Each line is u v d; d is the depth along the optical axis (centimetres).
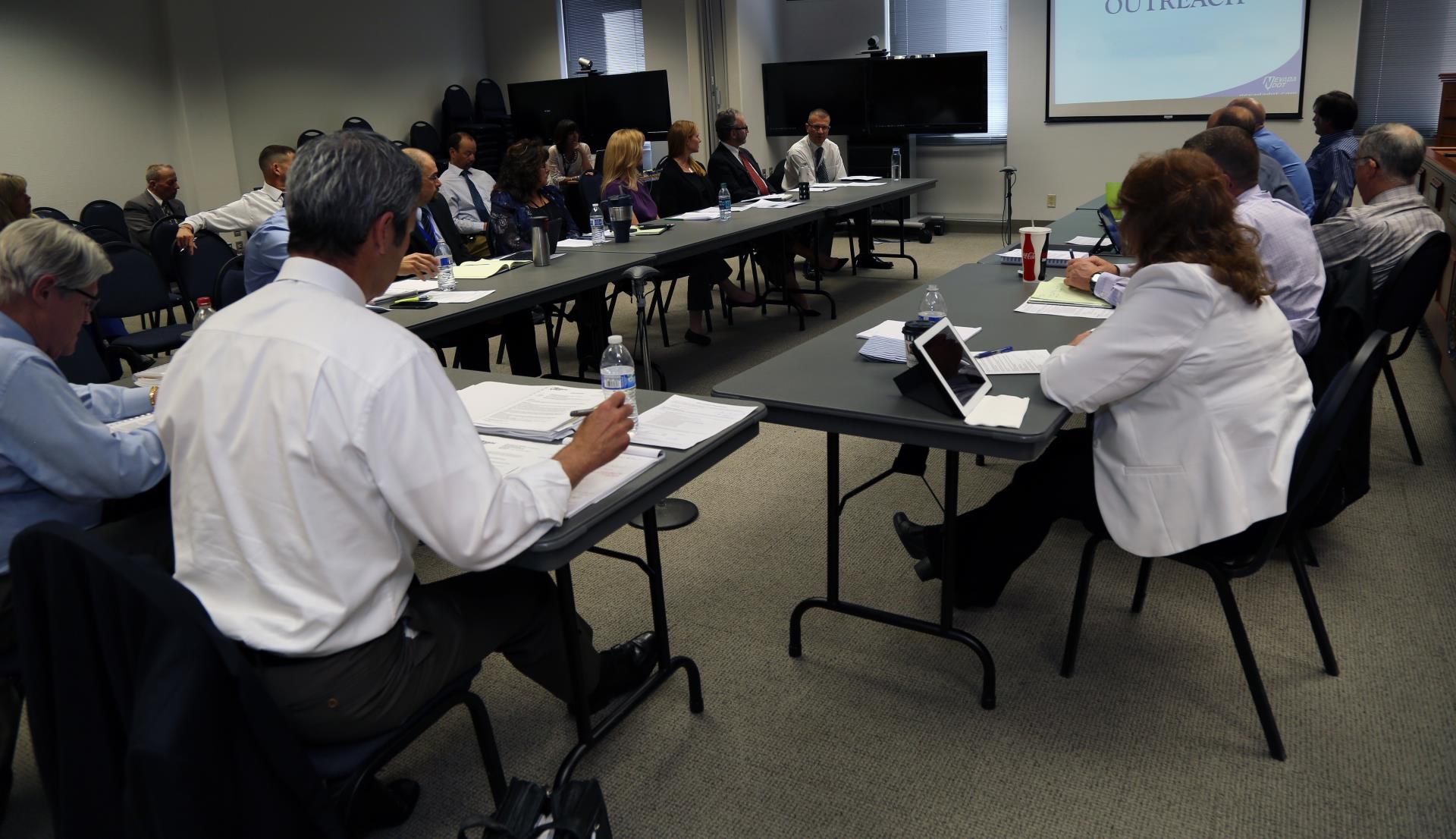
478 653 153
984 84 795
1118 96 779
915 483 329
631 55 966
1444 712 197
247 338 128
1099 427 195
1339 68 699
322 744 136
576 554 144
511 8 1019
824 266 696
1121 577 258
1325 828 168
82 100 734
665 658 202
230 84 823
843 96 851
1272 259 258
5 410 153
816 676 221
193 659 105
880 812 178
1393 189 315
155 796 103
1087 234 397
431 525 128
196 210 812
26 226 164
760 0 894
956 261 746
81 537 110
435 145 948
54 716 120
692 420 181
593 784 140
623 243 437
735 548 286
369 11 919
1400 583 247
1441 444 339
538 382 215
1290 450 183
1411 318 287
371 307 305
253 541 128
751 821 177
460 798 186
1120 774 184
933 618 242
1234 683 210
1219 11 726
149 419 196
